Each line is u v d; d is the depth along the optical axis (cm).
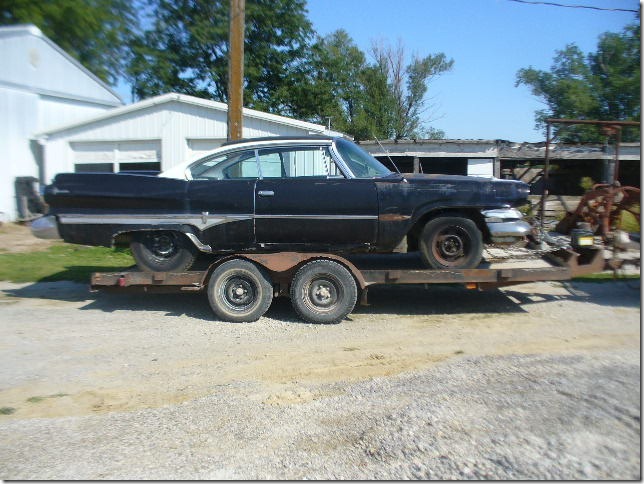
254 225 721
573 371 523
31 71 1869
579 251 770
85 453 401
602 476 343
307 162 742
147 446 409
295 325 714
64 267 1100
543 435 396
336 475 362
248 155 745
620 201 881
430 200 707
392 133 4606
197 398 495
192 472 372
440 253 728
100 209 739
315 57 3266
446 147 2052
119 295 889
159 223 729
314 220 713
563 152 2058
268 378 539
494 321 716
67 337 676
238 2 1046
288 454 392
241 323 725
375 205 709
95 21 2856
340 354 602
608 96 3459
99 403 491
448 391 486
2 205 1778
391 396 482
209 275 734
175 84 3072
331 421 441
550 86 3606
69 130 1731
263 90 3203
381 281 717
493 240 719
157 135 1666
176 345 643
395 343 634
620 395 462
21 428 443
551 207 1509
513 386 489
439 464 367
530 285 923
